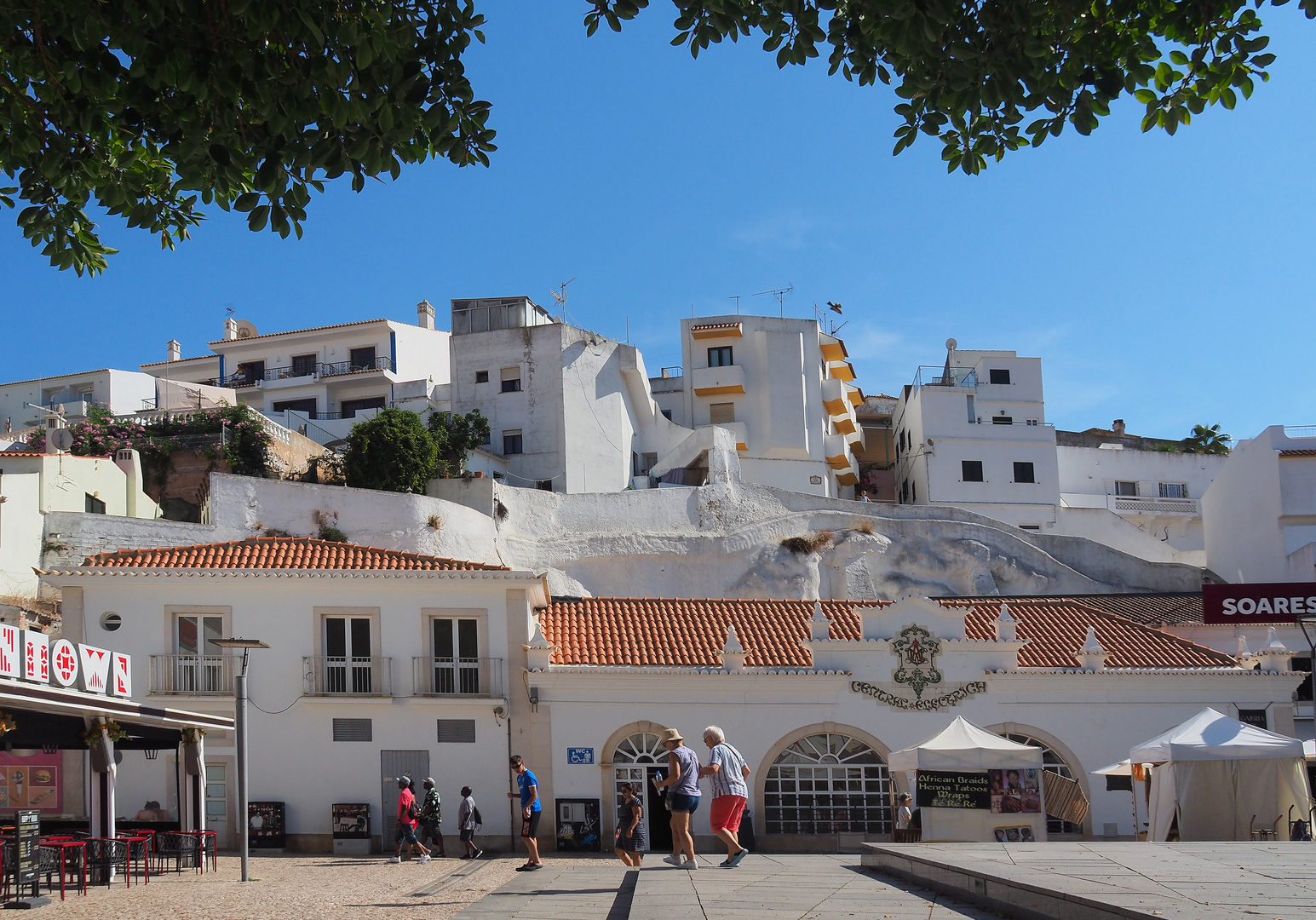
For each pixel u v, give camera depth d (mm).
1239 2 10633
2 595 33344
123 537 36938
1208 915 7746
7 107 10695
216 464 46906
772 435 65688
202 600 28672
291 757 28203
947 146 11680
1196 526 71688
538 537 47438
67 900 16688
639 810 19109
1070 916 8820
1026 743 29375
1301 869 10469
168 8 9977
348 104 10570
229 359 74125
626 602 33000
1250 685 29656
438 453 49375
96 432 47688
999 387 71375
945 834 22875
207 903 16266
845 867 15609
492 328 60344
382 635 29000
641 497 49875
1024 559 52719
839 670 29078
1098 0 10641
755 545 50250
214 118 10609
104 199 11977
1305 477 49969
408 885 19141
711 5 11078
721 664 29344
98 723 18812
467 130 11602
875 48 11125
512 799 28125
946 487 67375
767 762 28766
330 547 30844
